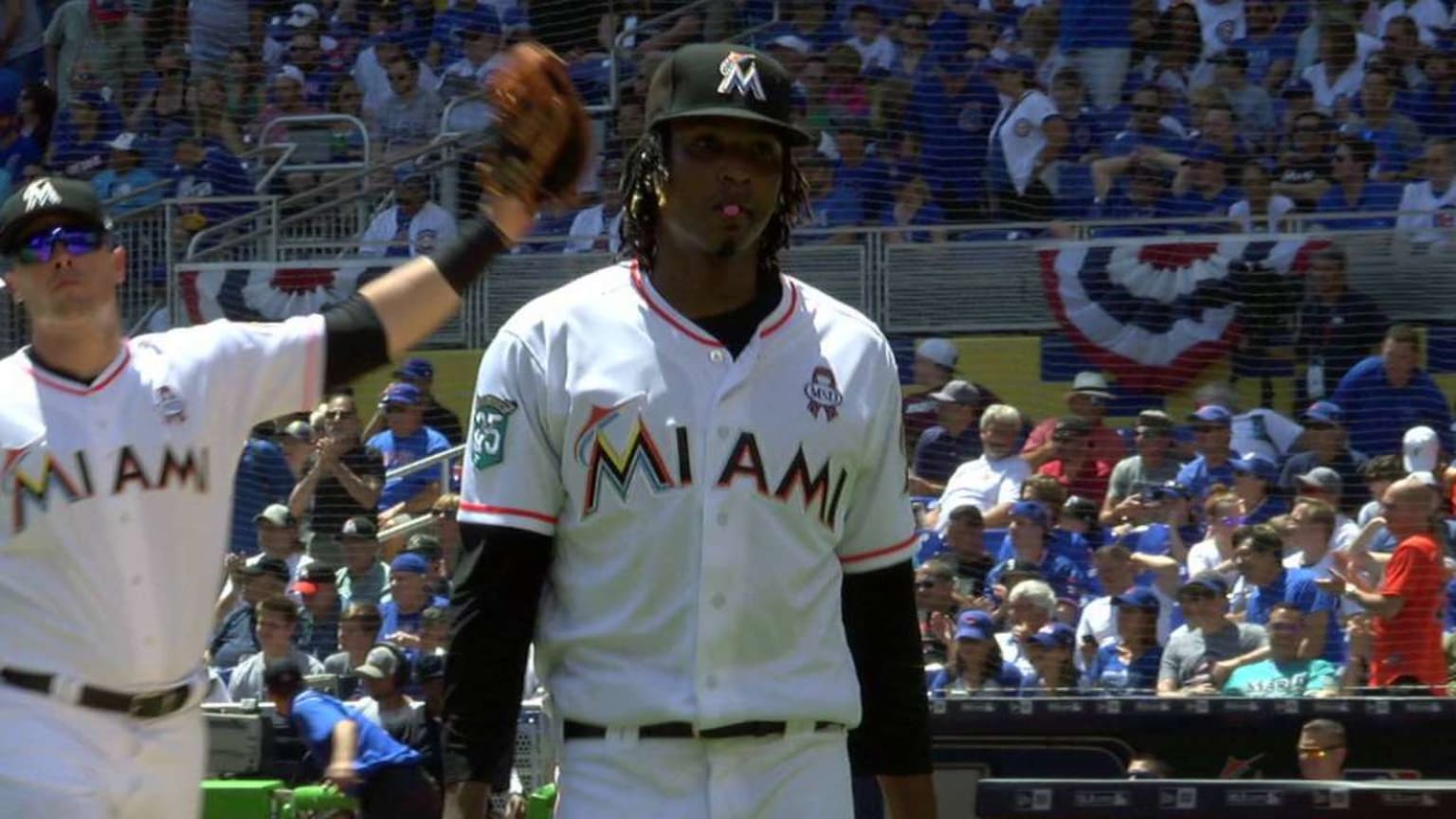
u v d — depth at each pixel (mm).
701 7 38219
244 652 27047
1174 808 13023
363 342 11141
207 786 20500
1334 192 33938
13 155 41094
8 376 10992
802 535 10227
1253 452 30359
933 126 35000
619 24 39156
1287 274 31656
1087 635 26344
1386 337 30906
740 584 10055
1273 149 34562
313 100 39781
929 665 25547
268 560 27375
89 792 10672
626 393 10094
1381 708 17781
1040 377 32344
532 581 10281
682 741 10047
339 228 37156
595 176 36000
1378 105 34469
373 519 29938
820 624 10312
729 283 10344
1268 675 24766
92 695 10797
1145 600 25828
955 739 18312
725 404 10117
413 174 37156
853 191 34375
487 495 10195
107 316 11070
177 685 11078
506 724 10234
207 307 35719
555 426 10172
